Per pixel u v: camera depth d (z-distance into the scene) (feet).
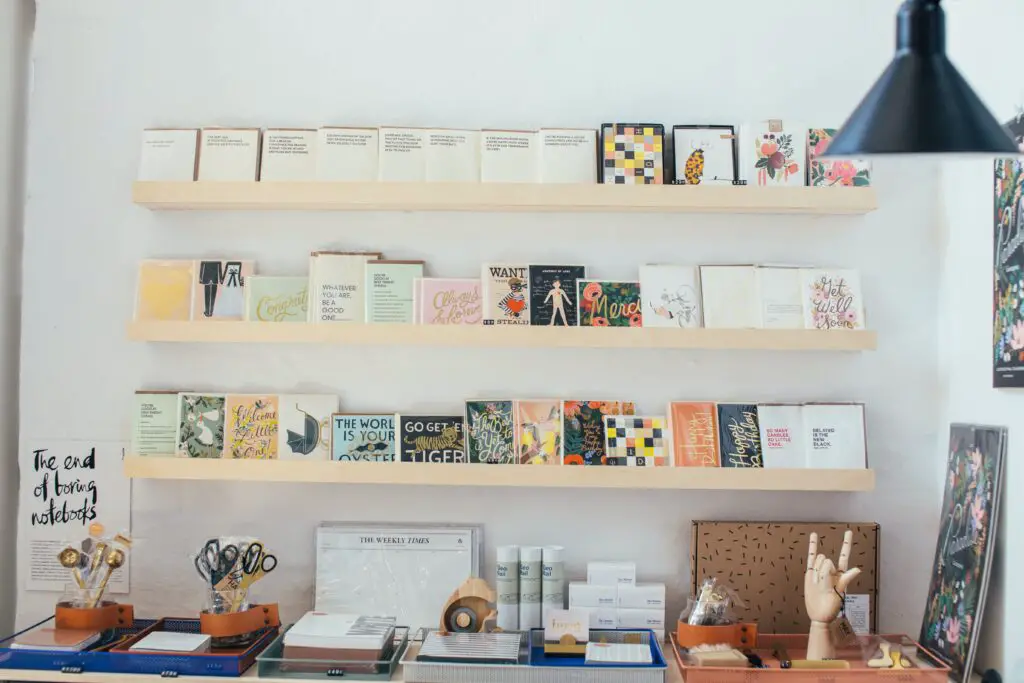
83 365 10.01
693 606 8.96
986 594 8.05
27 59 10.57
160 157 9.68
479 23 10.01
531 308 9.58
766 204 9.30
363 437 9.61
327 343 9.83
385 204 9.45
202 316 9.70
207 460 9.40
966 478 8.82
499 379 9.90
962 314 9.28
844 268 9.80
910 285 9.82
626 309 9.55
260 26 10.07
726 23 9.96
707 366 9.86
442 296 9.57
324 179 9.48
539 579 9.25
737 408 9.55
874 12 9.88
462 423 9.64
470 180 9.53
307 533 9.91
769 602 9.40
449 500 9.87
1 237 10.14
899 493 9.75
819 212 9.64
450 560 9.68
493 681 8.27
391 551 9.70
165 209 9.98
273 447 9.62
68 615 9.04
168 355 10.00
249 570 9.11
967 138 5.20
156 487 9.96
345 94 10.01
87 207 10.07
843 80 9.89
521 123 9.96
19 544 9.96
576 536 9.82
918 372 9.81
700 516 9.78
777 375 9.83
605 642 9.05
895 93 5.43
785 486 9.20
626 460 9.46
